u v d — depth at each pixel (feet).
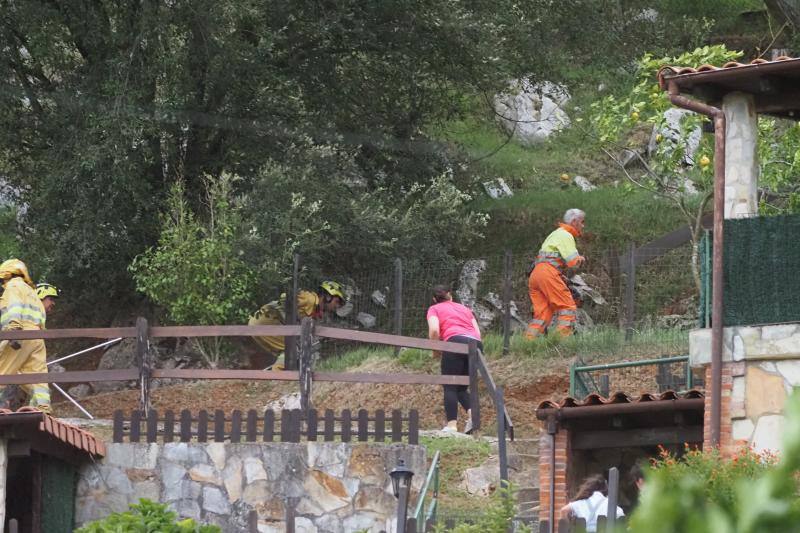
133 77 114.62
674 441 63.21
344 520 61.16
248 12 114.42
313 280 112.47
